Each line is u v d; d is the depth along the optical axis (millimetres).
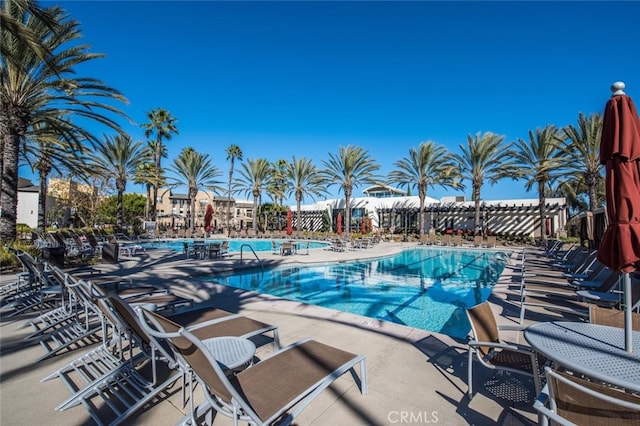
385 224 34719
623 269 2059
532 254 15688
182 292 6328
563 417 1576
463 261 15148
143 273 8484
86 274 6605
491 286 9406
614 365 1891
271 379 2123
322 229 35750
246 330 3061
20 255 5516
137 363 2693
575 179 22734
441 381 2848
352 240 20625
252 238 28125
